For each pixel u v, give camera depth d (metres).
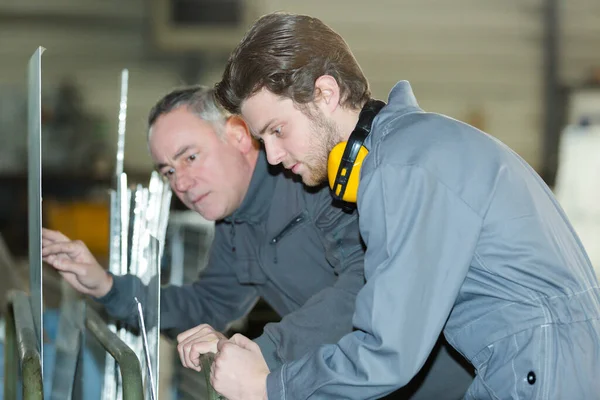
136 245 2.37
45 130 9.45
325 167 1.88
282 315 2.67
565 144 10.25
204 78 10.16
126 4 9.94
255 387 1.75
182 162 2.43
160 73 10.04
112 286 2.48
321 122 1.83
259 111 1.82
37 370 1.82
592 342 1.77
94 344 2.94
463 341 1.82
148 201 2.52
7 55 9.71
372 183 1.71
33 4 9.73
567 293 1.77
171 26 10.03
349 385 1.66
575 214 9.86
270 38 1.79
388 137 1.77
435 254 1.68
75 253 2.50
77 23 9.83
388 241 1.67
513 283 1.75
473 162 1.74
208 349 1.93
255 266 2.57
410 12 10.45
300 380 1.71
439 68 10.55
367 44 10.45
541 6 10.56
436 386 2.32
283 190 2.39
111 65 9.92
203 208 2.45
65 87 9.72
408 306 1.65
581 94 10.57
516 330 1.75
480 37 10.55
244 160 2.45
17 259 8.44
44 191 9.17
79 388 2.75
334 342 2.11
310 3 10.30
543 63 10.62
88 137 9.59
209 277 2.79
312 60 1.80
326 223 2.32
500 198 1.74
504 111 10.62
